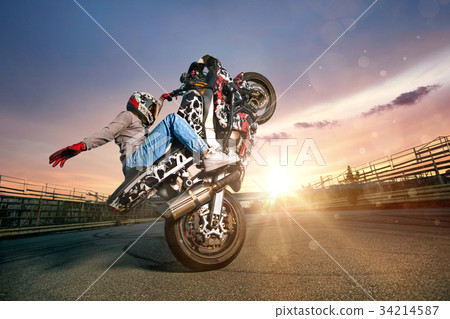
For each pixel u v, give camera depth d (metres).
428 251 1.91
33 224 11.48
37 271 2.15
